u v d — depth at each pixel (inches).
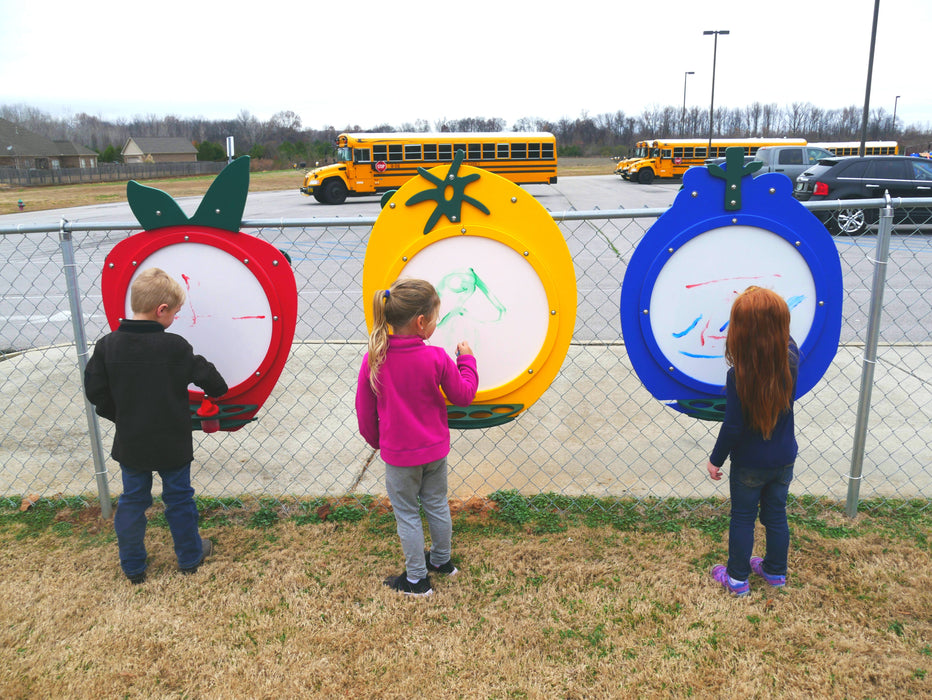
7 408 190.2
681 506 133.7
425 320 100.3
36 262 489.4
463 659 95.5
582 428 173.2
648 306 118.9
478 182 113.9
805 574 112.0
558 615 104.0
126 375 105.2
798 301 119.1
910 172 518.0
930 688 88.5
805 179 540.4
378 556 120.4
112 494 144.0
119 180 1989.4
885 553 117.3
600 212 116.9
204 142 2861.7
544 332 119.0
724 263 117.6
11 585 113.7
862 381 123.0
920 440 161.0
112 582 114.3
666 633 99.7
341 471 153.1
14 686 92.1
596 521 130.5
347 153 956.0
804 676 91.0
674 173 1293.1
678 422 175.9
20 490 146.6
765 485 105.1
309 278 391.2
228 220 119.0
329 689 90.6
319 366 224.7
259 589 111.5
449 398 104.5
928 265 397.4
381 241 115.4
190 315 122.6
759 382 95.3
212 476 152.0
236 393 126.3
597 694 89.0
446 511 111.1
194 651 97.9
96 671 94.6
